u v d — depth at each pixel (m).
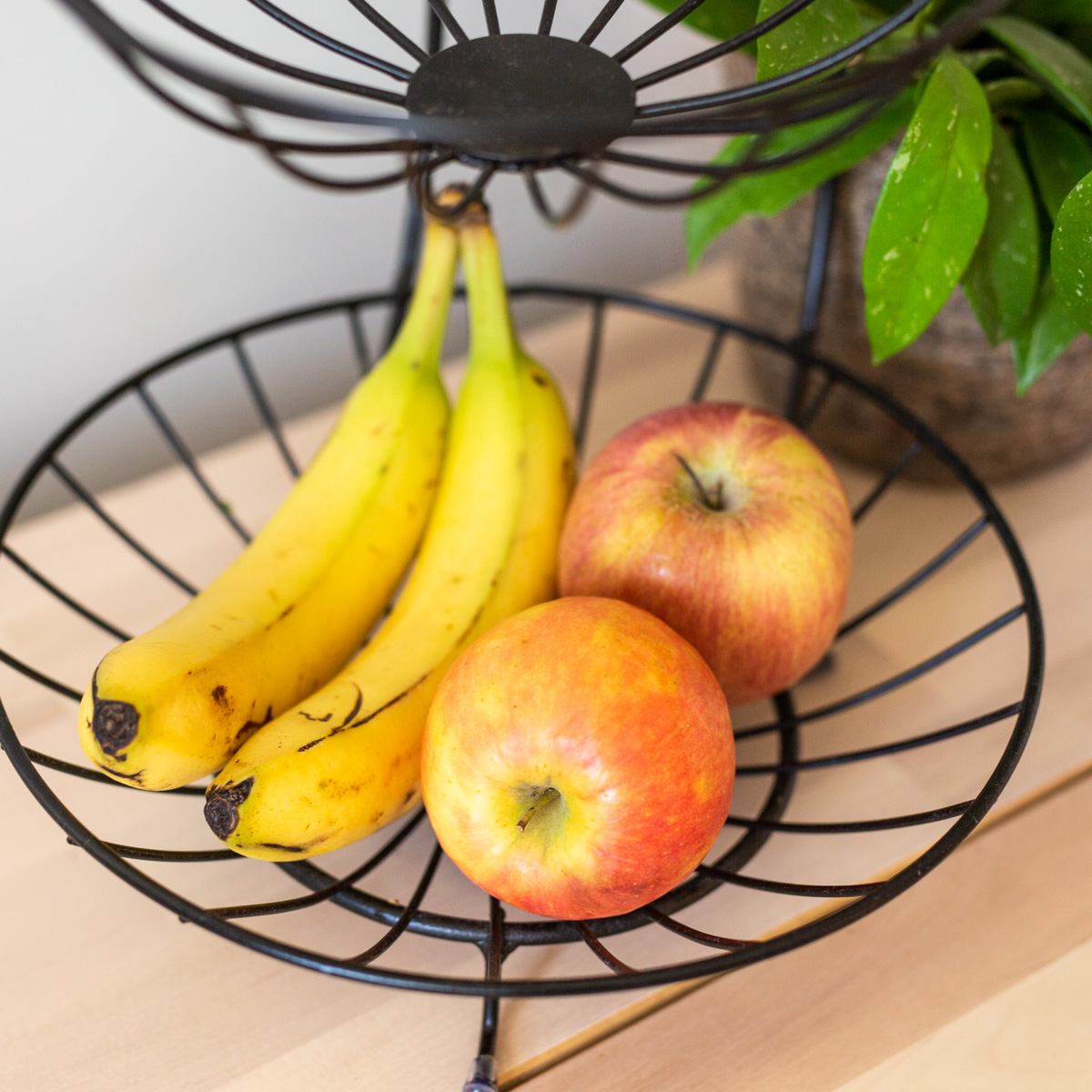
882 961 0.43
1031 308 0.49
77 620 0.59
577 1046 0.41
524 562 0.49
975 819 0.37
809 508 0.44
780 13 0.36
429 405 0.53
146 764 0.36
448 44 0.67
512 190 0.79
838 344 0.59
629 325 0.79
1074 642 0.55
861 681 0.54
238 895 0.46
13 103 0.61
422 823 0.48
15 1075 0.40
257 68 0.64
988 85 0.48
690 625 0.43
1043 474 0.66
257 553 0.47
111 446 0.75
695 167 0.41
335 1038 0.41
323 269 0.76
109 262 0.69
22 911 0.45
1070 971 0.43
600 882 0.36
